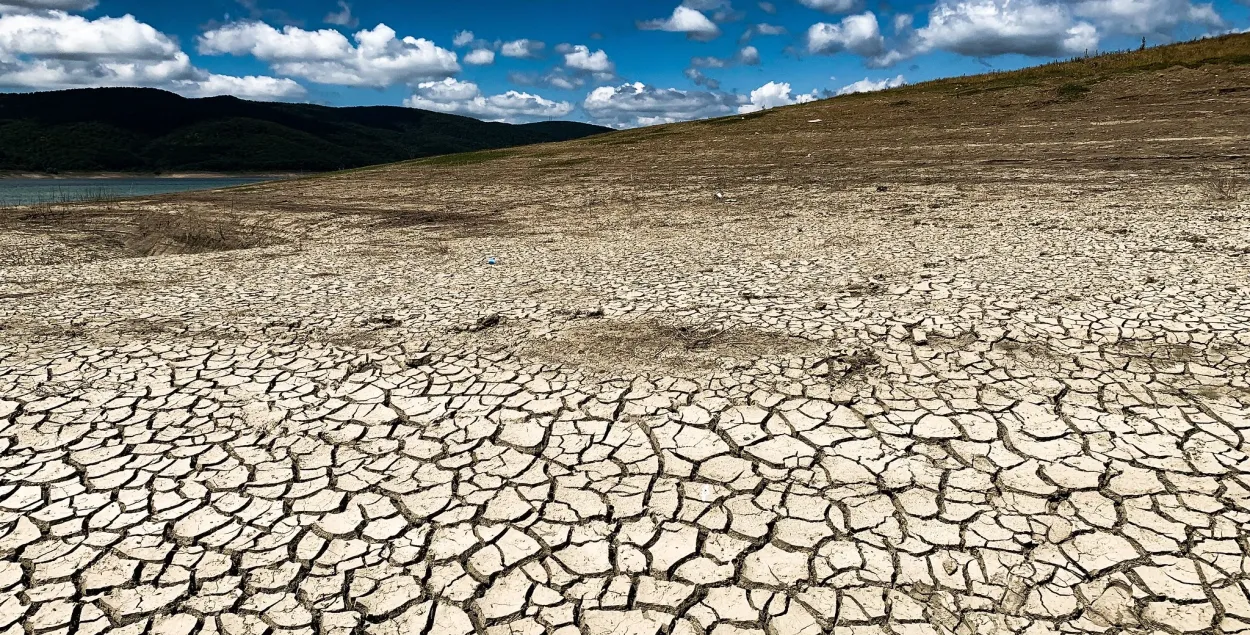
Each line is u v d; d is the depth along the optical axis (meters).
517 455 3.58
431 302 6.49
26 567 2.80
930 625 2.46
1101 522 2.92
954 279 6.63
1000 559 2.74
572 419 3.93
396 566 2.79
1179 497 3.05
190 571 2.77
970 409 3.89
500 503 3.18
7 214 17.36
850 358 4.64
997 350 4.68
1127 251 7.63
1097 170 14.64
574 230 11.93
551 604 2.59
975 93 29.84
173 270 8.83
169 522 3.06
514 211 15.10
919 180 15.47
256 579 2.73
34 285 8.02
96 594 2.65
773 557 2.80
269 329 5.66
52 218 16.73
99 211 18.06
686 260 8.38
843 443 3.59
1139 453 3.39
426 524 3.04
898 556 2.78
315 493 3.27
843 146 22.38
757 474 3.36
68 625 2.51
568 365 4.70
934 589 2.61
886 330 5.14
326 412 4.07
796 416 3.88
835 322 5.38
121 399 4.27
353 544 2.92
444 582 2.71
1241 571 2.63
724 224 11.64
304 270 8.63
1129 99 23.86
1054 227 9.51
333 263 9.19
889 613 2.51
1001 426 3.70
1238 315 5.09
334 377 4.59
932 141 21.27
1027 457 3.41
